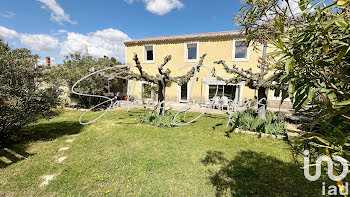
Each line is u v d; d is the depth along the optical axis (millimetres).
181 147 5637
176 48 15930
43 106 5727
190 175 3982
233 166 4379
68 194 3324
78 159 4746
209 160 4715
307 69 969
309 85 914
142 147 5625
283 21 1272
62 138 6512
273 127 7031
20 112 5062
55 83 6410
